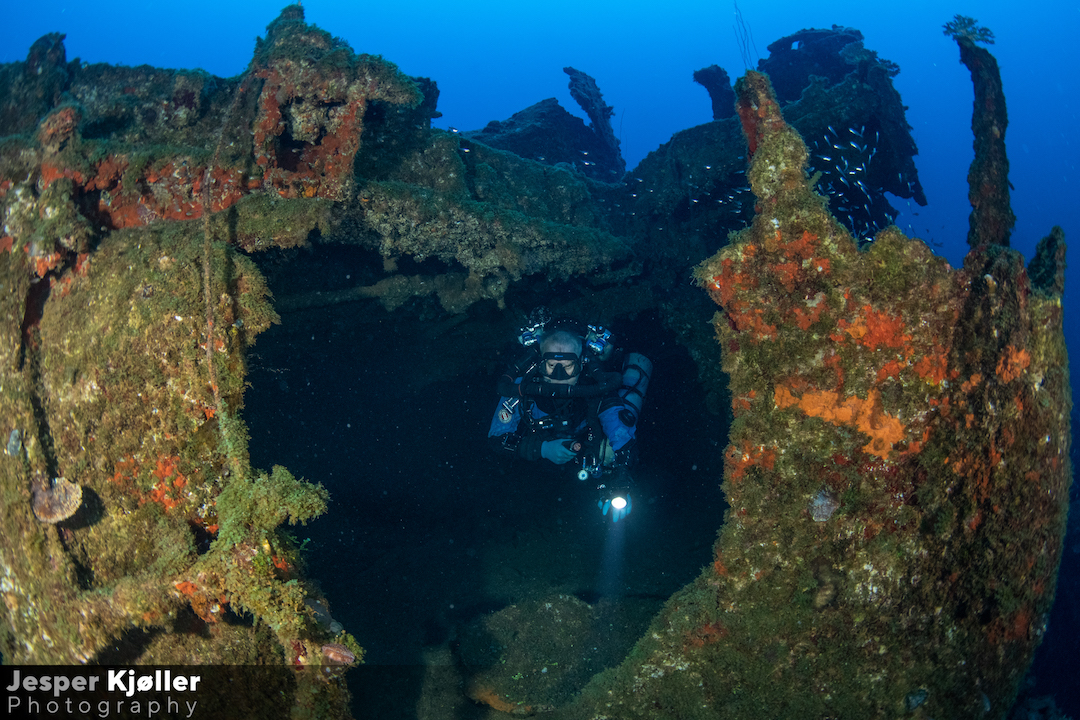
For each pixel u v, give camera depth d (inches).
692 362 211.3
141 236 97.3
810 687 88.0
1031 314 85.4
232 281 93.7
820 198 86.0
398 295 175.9
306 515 86.0
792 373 87.4
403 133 154.2
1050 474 89.0
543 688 131.5
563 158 281.3
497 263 156.0
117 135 118.6
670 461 221.5
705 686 93.7
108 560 89.4
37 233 94.4
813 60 261.3
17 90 126.4
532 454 178.7
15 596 92.7
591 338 173.2
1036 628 92.4
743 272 89.8
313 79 106.0
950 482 84.4
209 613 85.8
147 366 90.1
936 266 83.0
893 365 83.9
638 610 150.5
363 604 161.6
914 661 85.7
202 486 89.5
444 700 131.2
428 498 218.5
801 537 88.1
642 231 205.5
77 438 91.3
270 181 107.5
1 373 95.6
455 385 254.8
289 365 212.4
